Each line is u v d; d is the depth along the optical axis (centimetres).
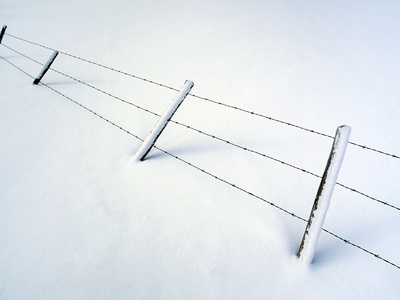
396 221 145
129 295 110
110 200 153
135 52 405
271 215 147
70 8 654
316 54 398
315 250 129
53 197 154
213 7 669
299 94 289
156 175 172
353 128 233
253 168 181
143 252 126
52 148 194
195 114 248
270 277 118
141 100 271
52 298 108
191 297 111
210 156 191
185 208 149
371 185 172
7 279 113
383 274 120
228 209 150
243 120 239
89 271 117
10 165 177
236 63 368
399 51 404
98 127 221
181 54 399
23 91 277
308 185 169
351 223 145
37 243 128
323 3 697
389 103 273
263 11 637
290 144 209
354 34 481
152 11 638
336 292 113
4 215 142
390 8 628
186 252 127
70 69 339
